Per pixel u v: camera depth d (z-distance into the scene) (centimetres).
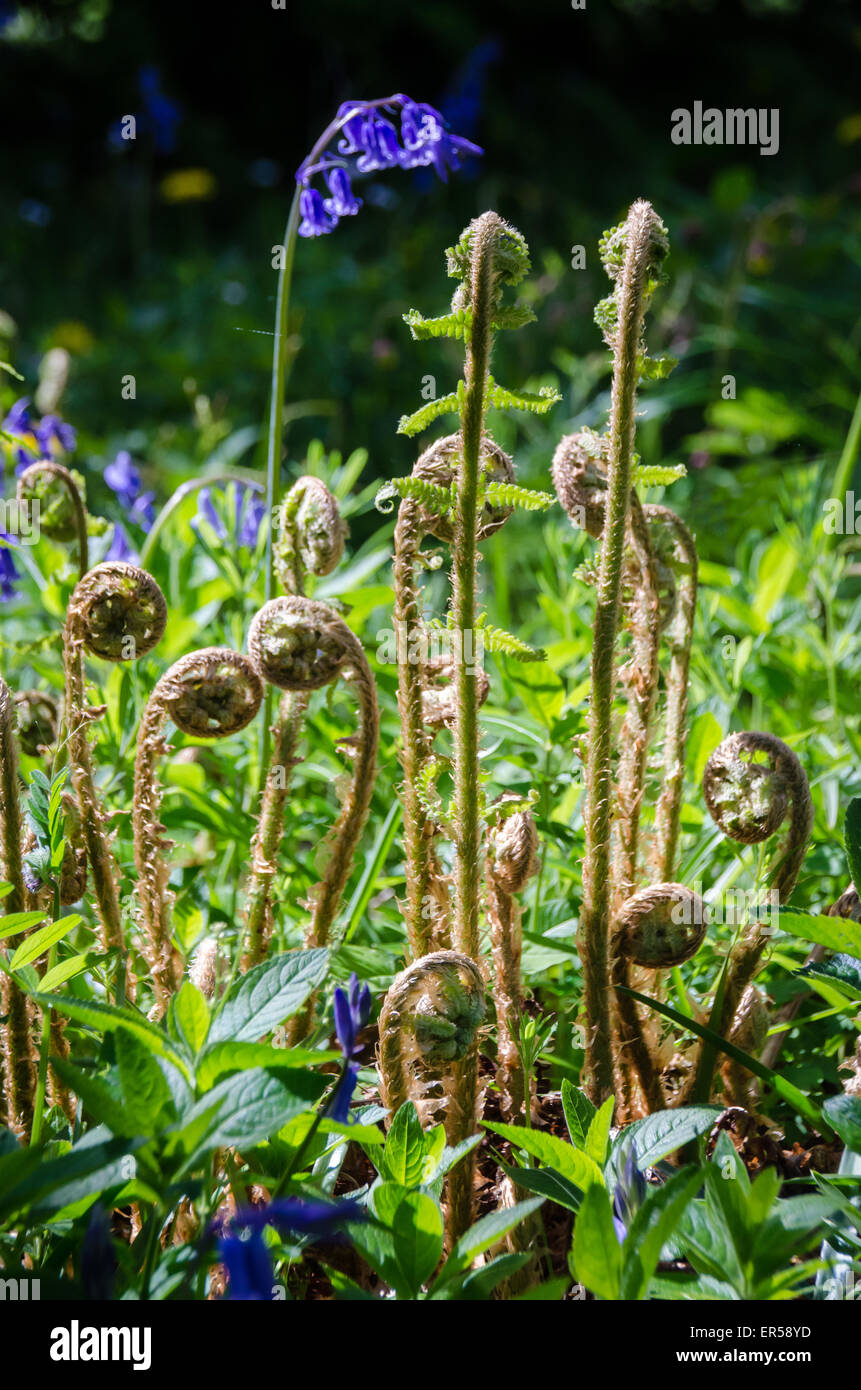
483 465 123
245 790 165
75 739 125
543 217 577
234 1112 111
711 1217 114
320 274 496
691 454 329
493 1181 126
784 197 575
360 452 209
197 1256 111
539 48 733
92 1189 112
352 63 700
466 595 120
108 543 165
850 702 171
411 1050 119
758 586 180
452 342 380
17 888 123
